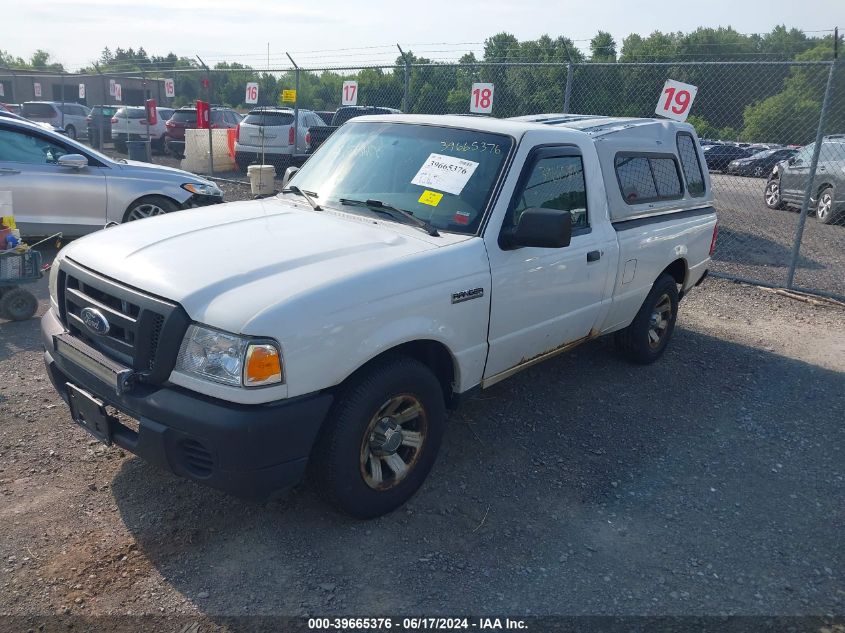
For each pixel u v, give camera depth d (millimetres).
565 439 4648
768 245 11961
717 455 4566
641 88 18422
